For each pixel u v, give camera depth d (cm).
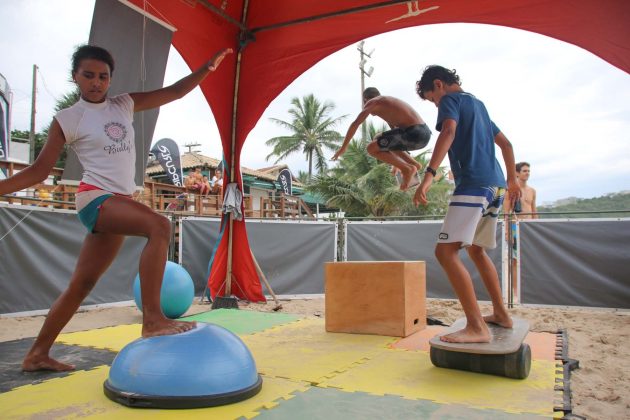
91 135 266
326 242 829
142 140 451
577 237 677
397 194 2372
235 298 659
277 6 568
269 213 1602
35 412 219
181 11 523
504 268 713
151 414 216
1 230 561
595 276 664
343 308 445
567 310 674
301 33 589
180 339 241
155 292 246
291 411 225
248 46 621
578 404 282
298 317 540
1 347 377
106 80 275
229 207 677
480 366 299
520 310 672
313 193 2617
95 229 264
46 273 605
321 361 331
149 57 447
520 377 287
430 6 510
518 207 763
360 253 809
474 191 299
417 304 453
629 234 653
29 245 589
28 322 545
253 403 235
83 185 265
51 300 610
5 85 1476
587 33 456
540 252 693
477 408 233
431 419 217
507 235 712
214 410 222
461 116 308
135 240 714
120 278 691
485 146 310
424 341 401
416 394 255
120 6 414
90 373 291
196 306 705
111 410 221
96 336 420
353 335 430
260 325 488
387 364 323
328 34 582
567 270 679
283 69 629
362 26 564
